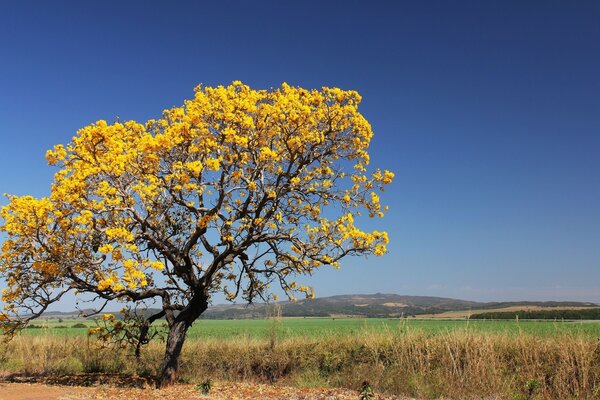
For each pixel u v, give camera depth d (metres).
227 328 38.97
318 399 13.55
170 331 16.08
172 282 17.17
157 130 16.09
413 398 14.09
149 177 13.82
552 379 14.83
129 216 14.30
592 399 13.23
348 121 16.30
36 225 13.51
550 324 24.22
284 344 20.83
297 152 15.82
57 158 14.23
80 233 14.15
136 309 18.14
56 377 17.38
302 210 16.92
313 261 15.46
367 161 16.77
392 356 18.03
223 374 19.45
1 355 21.14
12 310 14.25
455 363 16.27
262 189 15.50
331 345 20.22
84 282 14.52
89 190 14.00
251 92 15.02
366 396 13.30
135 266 12.93
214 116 14.58
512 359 16.53
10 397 12.67
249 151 15.29
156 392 14.23
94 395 13.36
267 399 13.44
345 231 15.15
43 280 14.08
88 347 21.12
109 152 13.91
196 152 14.66
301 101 15.96
